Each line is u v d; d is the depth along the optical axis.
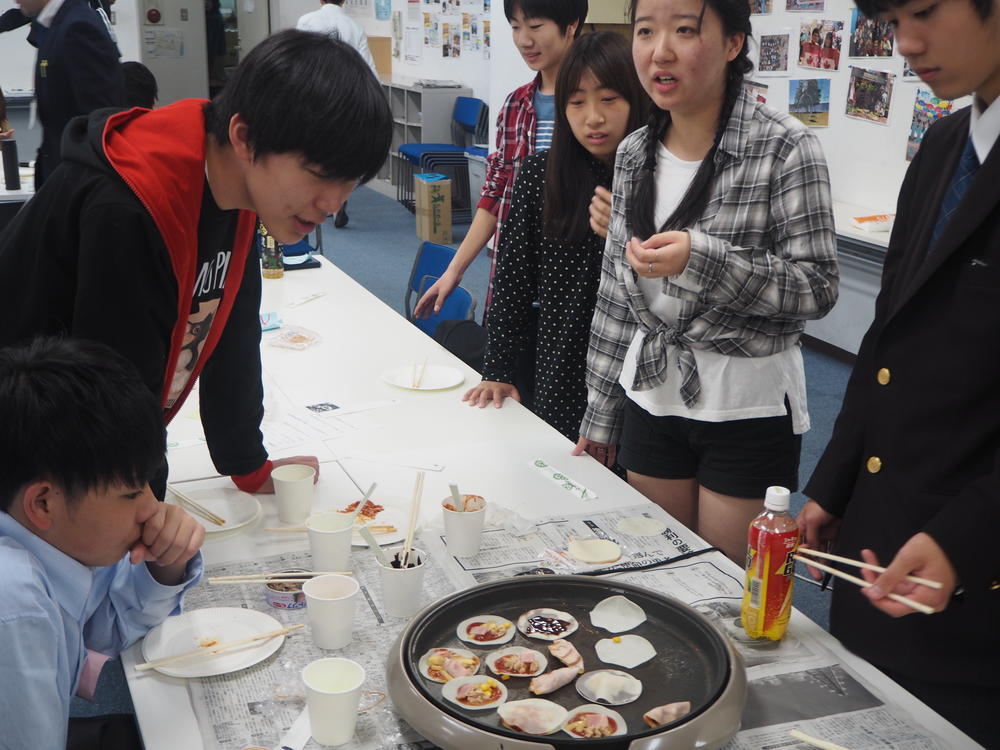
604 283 2.00
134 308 1.25
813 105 4.83
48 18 4.44
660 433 1.92
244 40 10.78
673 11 1.61
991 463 1.24
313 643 1.26
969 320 1.22
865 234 4.19
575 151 2.21
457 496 1.47
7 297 1.30
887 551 1.32
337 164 1.18
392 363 2.46
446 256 3.44
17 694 1.01
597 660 1.17
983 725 1.28
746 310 1.66
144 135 1.26
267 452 1.86
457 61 8.12
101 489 1.06
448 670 1.13
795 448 1.86
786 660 1.23
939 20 1.10
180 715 1.11
